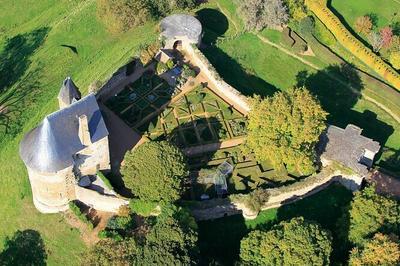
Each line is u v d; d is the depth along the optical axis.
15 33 176.25
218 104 140.12
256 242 109.50
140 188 114.56
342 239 117.12
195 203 118.50
